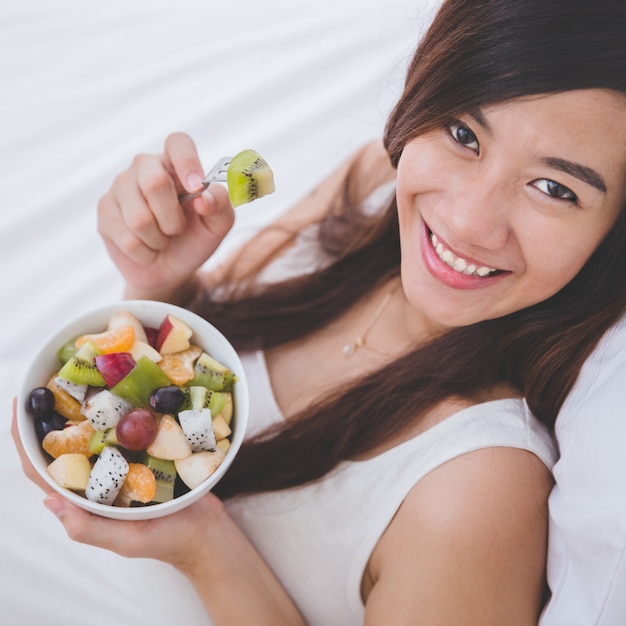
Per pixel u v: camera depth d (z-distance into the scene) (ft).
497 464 2.43
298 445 2.64
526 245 2.15
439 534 2.41
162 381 2.22
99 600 2.72
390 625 2.43
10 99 3.88
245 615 2.50
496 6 2.00
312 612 2.67
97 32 4.08
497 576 2.38
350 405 2.63
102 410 2.15
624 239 2.21
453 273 2.32
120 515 2.17
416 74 2.22
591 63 1.92
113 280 3.53
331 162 3.71
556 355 2.45
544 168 2.03
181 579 2.70
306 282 2.92
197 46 4.08
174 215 2.63
